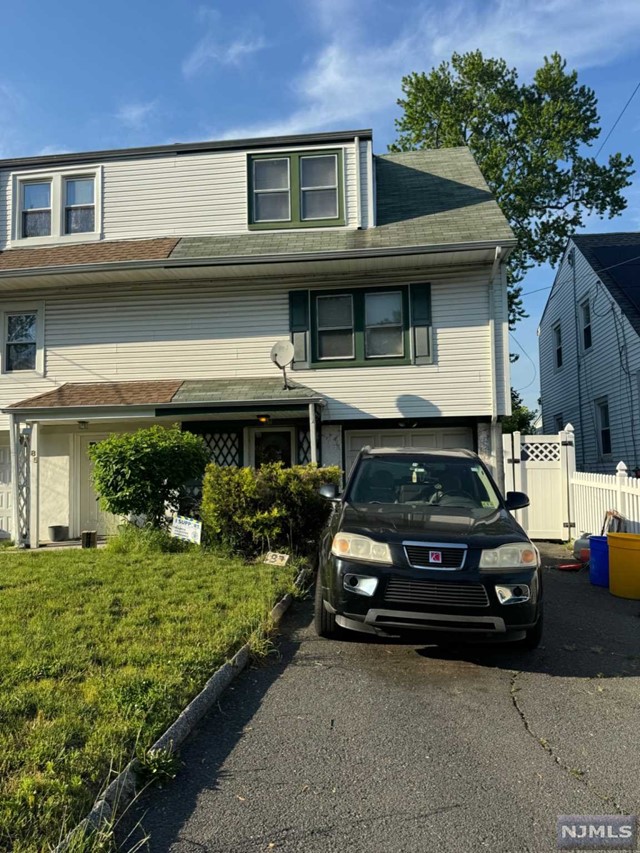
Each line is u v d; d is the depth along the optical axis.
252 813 2.79
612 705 4.10
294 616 6.24
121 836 2.60
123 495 9.12
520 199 24.77
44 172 13.46
